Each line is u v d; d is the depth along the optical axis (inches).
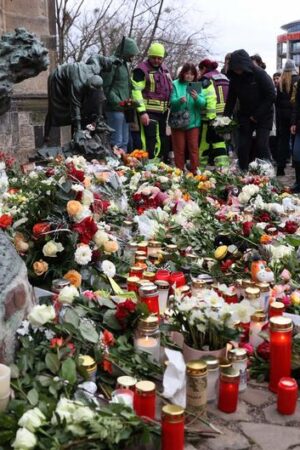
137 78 374.6
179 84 374.9
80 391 97.7
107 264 156.3
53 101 329.4
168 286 142.4
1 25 386.0
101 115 323.3
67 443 84.6
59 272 156.1
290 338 114.0
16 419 89.4
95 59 341.4
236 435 100.4
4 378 91.4
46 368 102.8
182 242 195.0
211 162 401.7
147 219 207.2
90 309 124.8
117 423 87.2
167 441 90.4
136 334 120.0
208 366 107.7
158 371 113.0
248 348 123.9
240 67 363.3
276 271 167.9
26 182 238.2
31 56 288.2
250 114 372.5
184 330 116.7
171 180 285.6
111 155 317.7
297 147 367.9
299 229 207.2
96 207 185.0
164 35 1015.6
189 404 102.7
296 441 99.8
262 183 287.4
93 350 111.7
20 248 158.1
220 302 116.0
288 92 451.2
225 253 172.6
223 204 263.1
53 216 160.2
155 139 383.9
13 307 107.7
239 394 113.8
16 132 373.7
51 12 442.3
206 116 386.9
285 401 106.7
